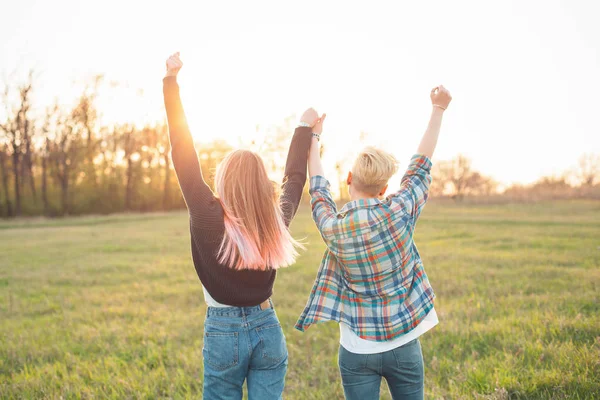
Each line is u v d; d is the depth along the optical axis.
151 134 48.59
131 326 5.91
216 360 2.18
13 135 39.06
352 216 2.26
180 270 10.64
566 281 7.36
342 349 2.35
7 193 39.91
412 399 2.34
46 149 41.25
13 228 28.03
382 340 2.26
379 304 2.29
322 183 2.57
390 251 2.25
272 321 2.27
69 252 14.53
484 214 31.44
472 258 10.44
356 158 2.38
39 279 9.97
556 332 4.53
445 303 6.36
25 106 39.25
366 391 2.32
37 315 7.01
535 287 7.01
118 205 46.62
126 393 3.78
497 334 4.62
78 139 43.47
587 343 4.12
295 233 19.02
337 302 2.38
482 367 3.82
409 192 2.36
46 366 4.46
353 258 2.26
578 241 12.94
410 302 2.31
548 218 24.52
